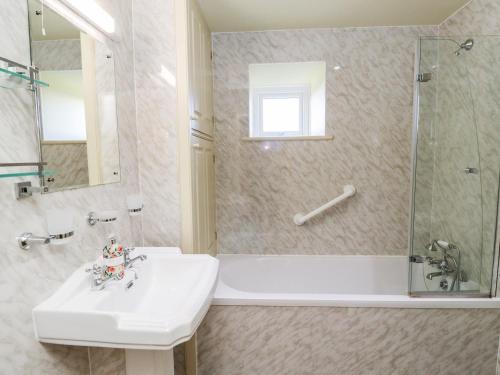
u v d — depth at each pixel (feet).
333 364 5.15
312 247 8.07
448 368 5.11
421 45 5.58
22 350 2.52
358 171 7.80
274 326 5.14
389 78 7.56
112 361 3.92
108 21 4.01
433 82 5.60
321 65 7.93
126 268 3.56
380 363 5.12
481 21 6.05
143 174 5.19
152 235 5.30
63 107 3.12
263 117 8.82
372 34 7.50
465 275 5.47
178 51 4.94
